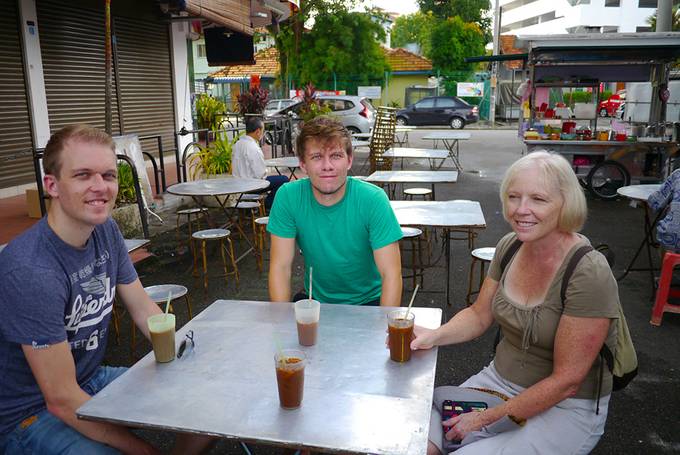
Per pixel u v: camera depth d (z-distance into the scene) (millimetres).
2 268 1877
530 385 2092
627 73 9875
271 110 21203
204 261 5062
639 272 5535
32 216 7020
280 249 2750
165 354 1966
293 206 2715
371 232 2639
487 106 28812
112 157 2020
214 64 12406
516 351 2150
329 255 2701
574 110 10188
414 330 2188
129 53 10711
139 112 11133
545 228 1982
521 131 10453
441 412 2127
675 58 9477
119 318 4426
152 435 2961
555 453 1936
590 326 1883
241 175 6883
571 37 9141
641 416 3066
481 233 7184
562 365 1913
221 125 11781
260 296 4973
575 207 1959
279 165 8016
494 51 25938
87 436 1891
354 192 2650
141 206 6043
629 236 6930
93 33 9758
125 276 2389
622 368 1975
